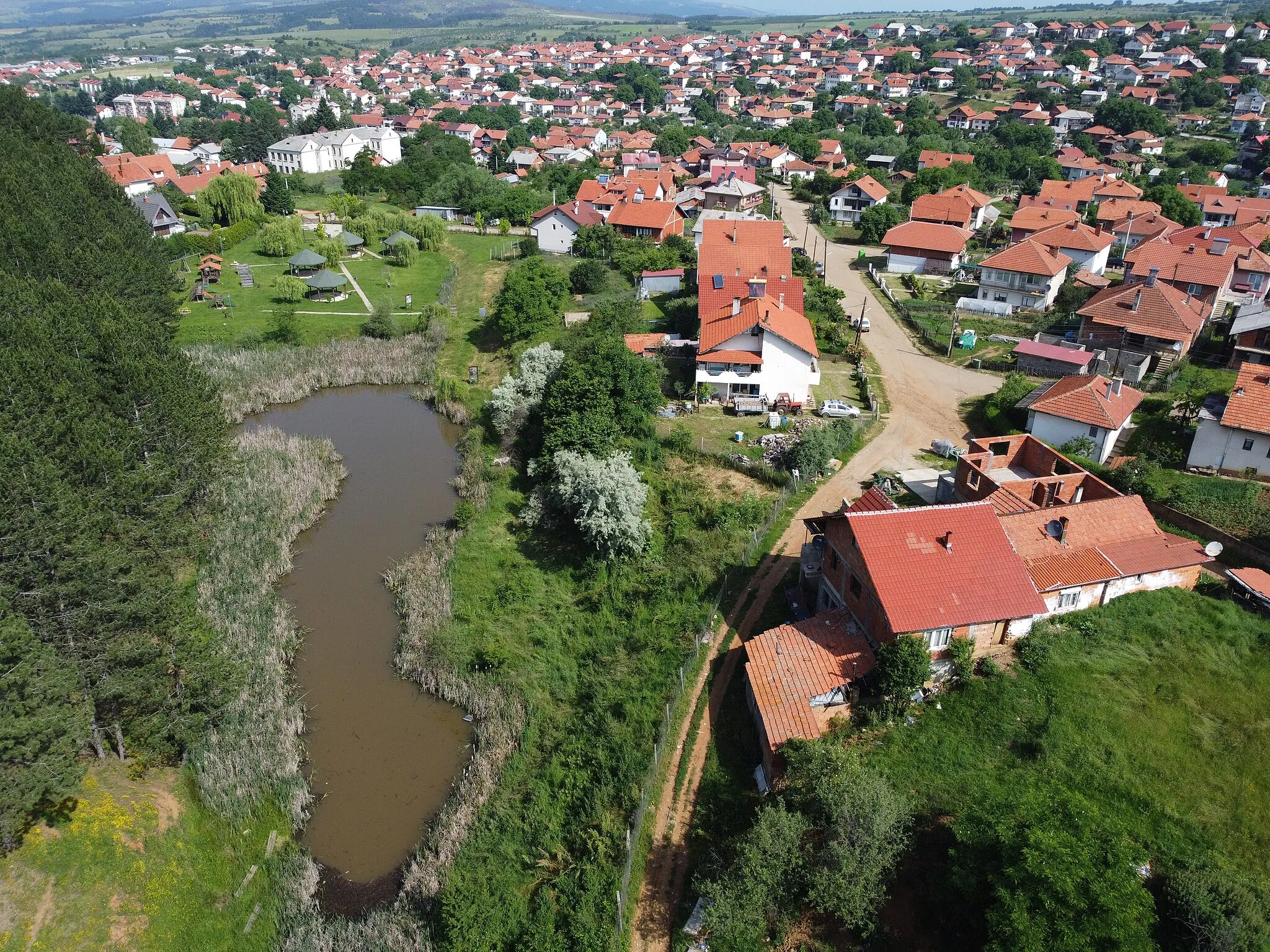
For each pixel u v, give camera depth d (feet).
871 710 115.75
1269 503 157.38
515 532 179.93
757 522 168.76
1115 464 180.55
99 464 138.10
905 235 346.95
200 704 125.90
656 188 415.85
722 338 217.15
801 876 94.17
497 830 113.50
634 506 164.66
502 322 272.51
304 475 199.93
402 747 130.41
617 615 152.76
